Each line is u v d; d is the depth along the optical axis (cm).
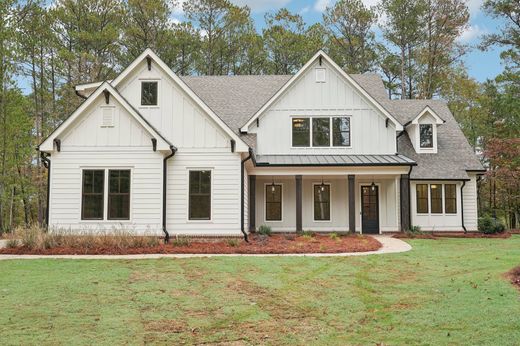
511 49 3141
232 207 1633
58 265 1125
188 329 644
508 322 648
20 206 3744
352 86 2120
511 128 3206
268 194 2161
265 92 2375
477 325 643
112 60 3484
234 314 720
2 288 873
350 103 2119
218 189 1638
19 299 792
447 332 621
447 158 2211
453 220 2125
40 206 3181
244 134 2102
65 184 1585
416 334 618
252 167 1908
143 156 1599
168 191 1628
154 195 1590
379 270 1077
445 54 3672
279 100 2133
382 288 894
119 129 1605
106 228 1572
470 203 2161
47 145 1577
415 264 1155
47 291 851
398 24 3700
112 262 1175
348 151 2102
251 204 1973
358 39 3838
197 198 1636
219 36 3716
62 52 3002
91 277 980
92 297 812
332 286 912
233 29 3769
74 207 1577
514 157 2764
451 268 1095
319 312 734
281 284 927
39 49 3053
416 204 2127
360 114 2112
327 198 2164
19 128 2461
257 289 884
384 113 2084
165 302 786
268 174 1934
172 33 3497
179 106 1670
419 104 2558
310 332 636
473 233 2058
